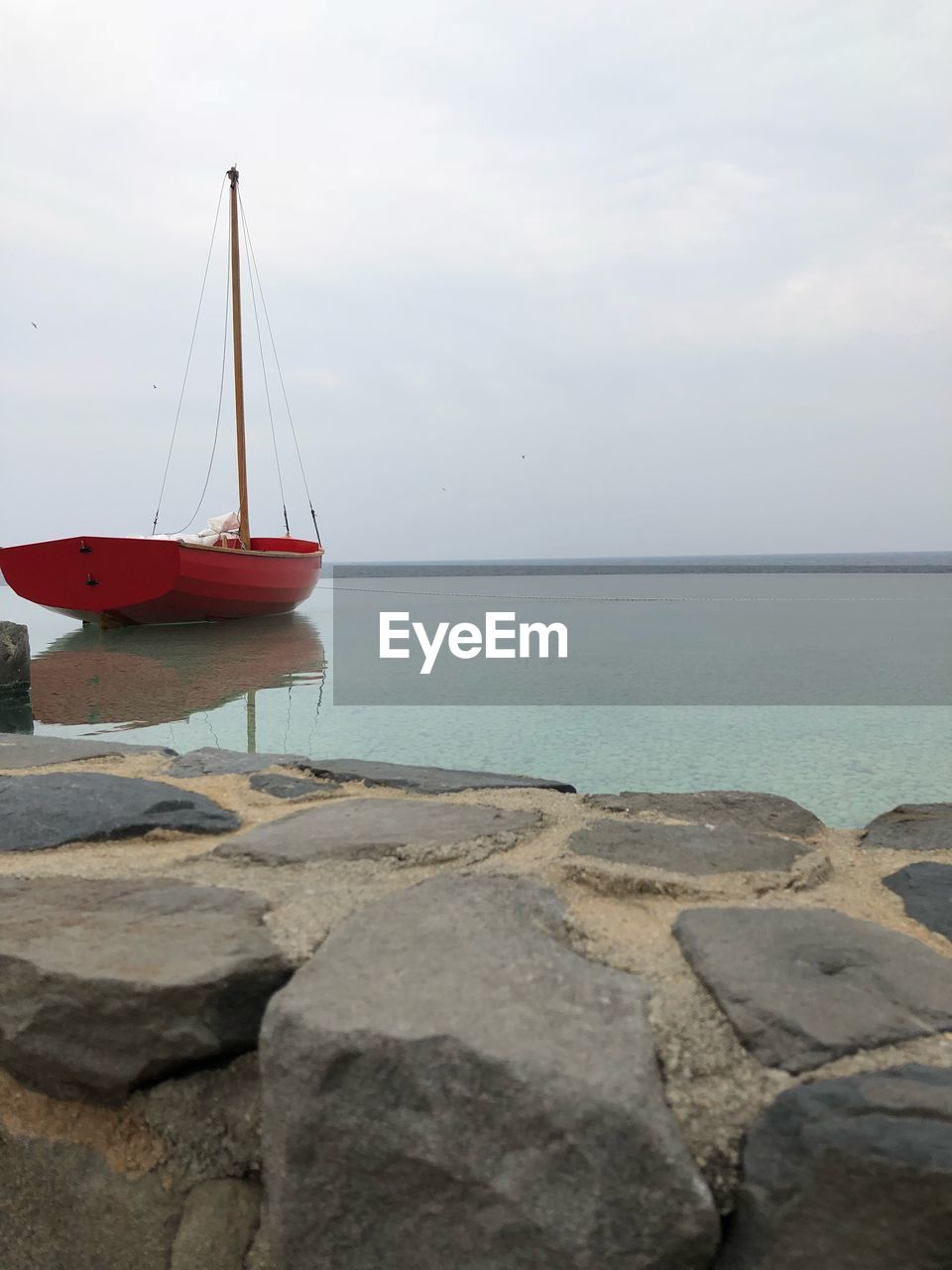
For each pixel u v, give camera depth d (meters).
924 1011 1.30
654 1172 1.06
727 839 2.09
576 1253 1.07
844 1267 1.04
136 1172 1.52
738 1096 1.15
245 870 1.91
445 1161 1.14
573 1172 1.08
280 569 16.08
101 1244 1.55
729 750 5.21
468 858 1.96
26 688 7.86
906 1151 1.03
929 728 5.82
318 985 1.33
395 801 2.48
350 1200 1.20
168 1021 1.43
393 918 1.59
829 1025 1.26
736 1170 1.09
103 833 2.15
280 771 2.87
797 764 4.82
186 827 2.22
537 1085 1.11
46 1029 1.50
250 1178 1.46
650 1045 1.20
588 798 2.52
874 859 2.04
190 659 10.62
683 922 1.61
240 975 1.45
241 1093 1.48
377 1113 1.18
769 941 1.52
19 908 1.71
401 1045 1.18
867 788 4.30
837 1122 1.08
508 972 1.37
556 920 1.61
